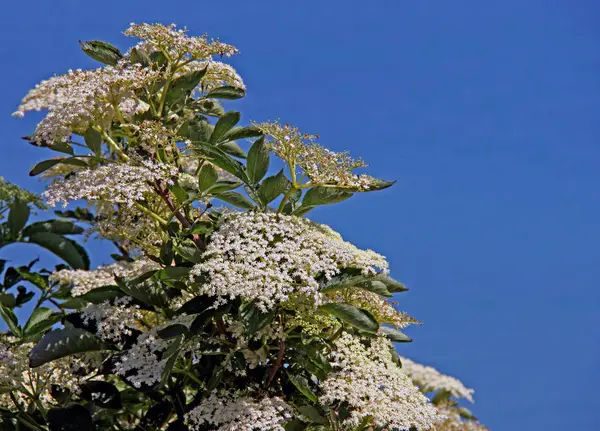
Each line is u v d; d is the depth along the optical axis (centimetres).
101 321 718
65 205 641
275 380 701
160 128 687
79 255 978
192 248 670
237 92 796
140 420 756
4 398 755
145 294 718
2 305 814
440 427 1098
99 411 759
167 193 716
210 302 663
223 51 730
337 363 668
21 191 940
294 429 664
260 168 711
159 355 693
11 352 727
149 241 779
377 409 651
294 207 749
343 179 669
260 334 653
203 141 764
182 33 729
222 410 652
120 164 680
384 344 723
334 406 676
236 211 719
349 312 657
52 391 730
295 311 664
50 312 825
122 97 705
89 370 746
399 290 718
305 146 668
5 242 967
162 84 741
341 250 660
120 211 809
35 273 909
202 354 692
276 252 641
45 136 702
